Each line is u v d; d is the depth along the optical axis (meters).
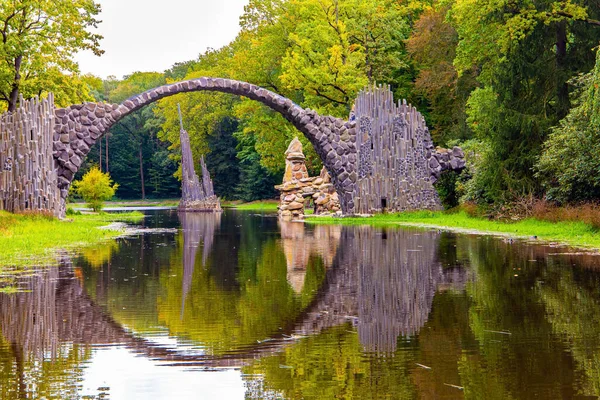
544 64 32.31
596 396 6.75
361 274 15.63
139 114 118.88
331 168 41.03
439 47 53.03
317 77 50.91
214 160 97.38
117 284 14.59
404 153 41.09
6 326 10.28
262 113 65.31
